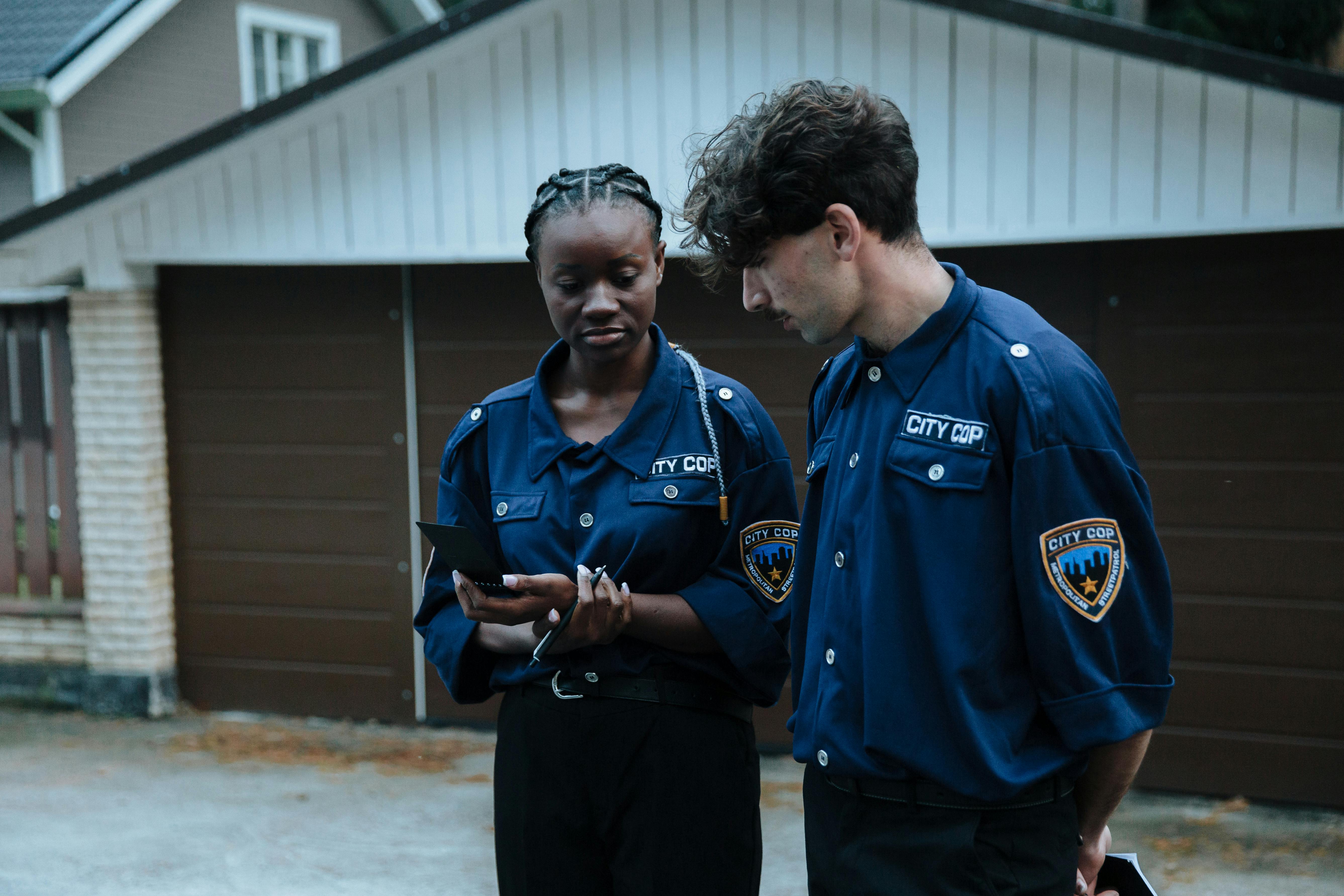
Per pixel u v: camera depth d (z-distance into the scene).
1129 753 1.54
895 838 1.55
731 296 5.21
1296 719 4.59
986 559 1.50
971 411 1.51
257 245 5.65
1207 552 4.65
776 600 2.01
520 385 2.10
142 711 6.02
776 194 1.51
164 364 6.04
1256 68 4.20
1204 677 4.70
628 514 1.95
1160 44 4.30
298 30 13.10
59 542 6.23
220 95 12.12
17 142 10.49
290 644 6.00
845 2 4.69
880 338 1.60
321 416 5.87
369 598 5.88
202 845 4.43
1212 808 4.66
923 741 1.51
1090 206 4.51
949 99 4.62
